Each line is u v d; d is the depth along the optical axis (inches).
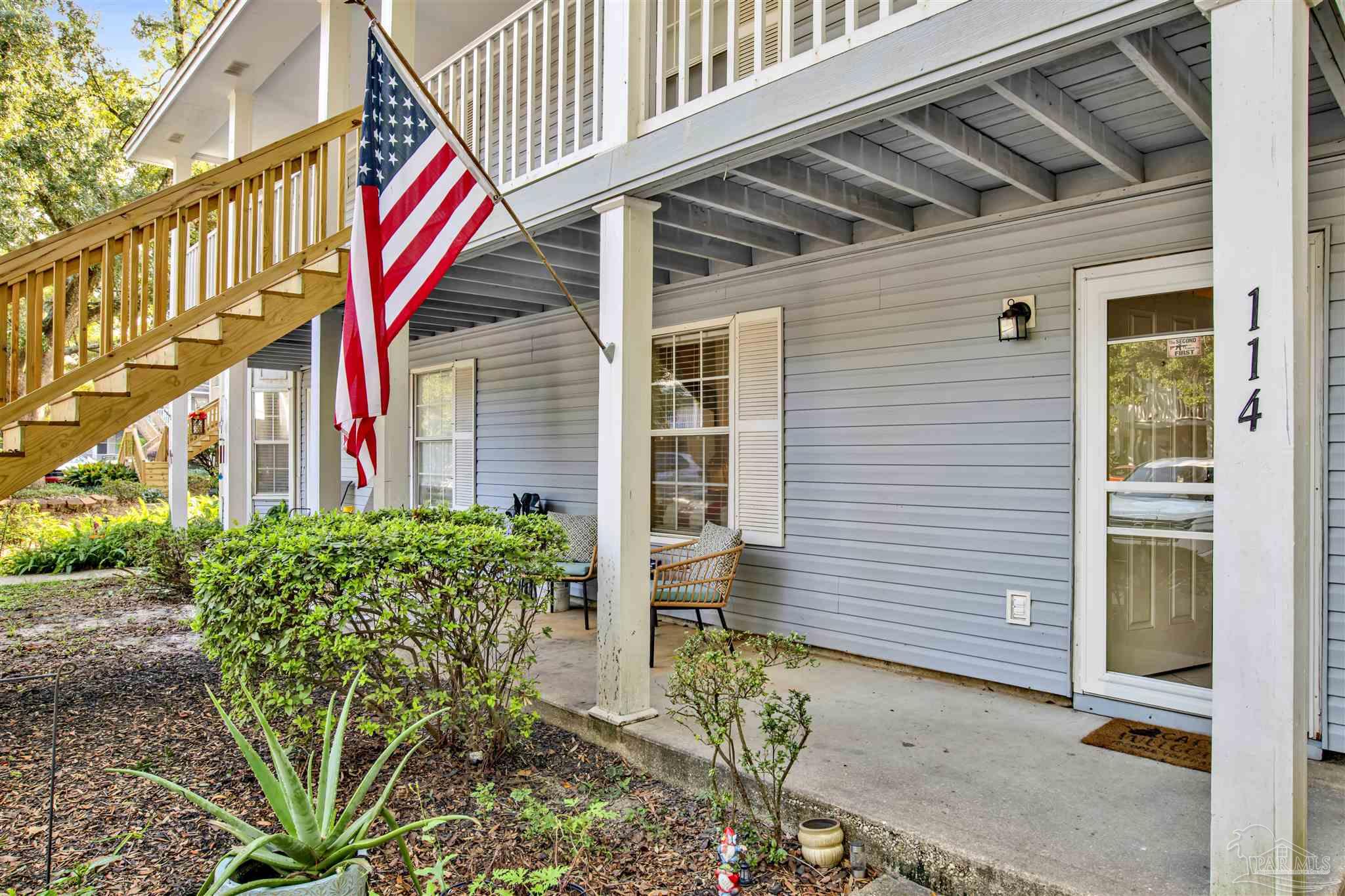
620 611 143.5
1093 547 150.8
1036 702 157.3
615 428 144.9
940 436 171.8
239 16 256.5
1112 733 138.7
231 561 132.6
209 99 325.4
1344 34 92.1
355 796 80.7
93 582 343.9
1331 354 126.2
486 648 142.3
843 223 184.7
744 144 124.0
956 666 169.9
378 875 100.9
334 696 121.9
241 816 116.3
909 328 177.2
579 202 154.2
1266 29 78.2
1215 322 81.3
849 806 108.8
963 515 168.2
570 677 174.7
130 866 102.0
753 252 208.4
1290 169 77.0
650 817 117.9
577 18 160.1
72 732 153.8
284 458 516.4
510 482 294.4
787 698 159.0
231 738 149.6
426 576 129.9
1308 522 81.0
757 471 208.4
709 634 126.9
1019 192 159.3
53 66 626.2
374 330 122.7
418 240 130.4
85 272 171.5
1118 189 146.9
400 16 196.9
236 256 193.9
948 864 97.0
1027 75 113.7
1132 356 146.5
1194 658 139.3
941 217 170.7
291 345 343.6
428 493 345.4
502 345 299.6
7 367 161.9
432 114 131.3
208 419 574.9
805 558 198.2
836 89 112.0
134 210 177.2
